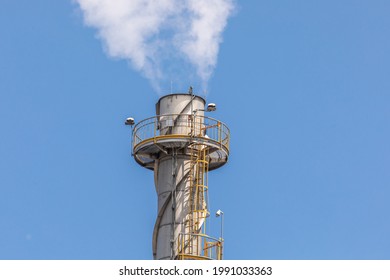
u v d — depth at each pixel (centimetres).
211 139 13525
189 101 13788
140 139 13688
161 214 13462
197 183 13425
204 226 13288
